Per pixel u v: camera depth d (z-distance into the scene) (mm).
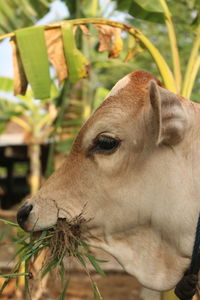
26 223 3078
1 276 3104
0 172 27578
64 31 4598
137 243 2992
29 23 5836
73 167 3047
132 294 9383
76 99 8422
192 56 4746
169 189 2865
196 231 2826
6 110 10516
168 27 4910
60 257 3016
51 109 9812
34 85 4496
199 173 2850
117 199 2957
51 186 3080
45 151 12789
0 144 13648
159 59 4754
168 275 2932
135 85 3037
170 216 2869
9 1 5746
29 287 3365
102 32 4746
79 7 6688
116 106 2977
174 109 2803
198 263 2842
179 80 4801
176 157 2869
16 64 4613
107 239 3025
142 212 2936
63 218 3016
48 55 4633
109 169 2957
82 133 3031
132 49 4883
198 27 4812
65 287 3012
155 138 2867
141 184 2922
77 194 3020
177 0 5633
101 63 7859
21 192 18688
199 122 2900
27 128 10898
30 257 3160
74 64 4602
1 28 5781
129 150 2932
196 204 2840
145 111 2906
